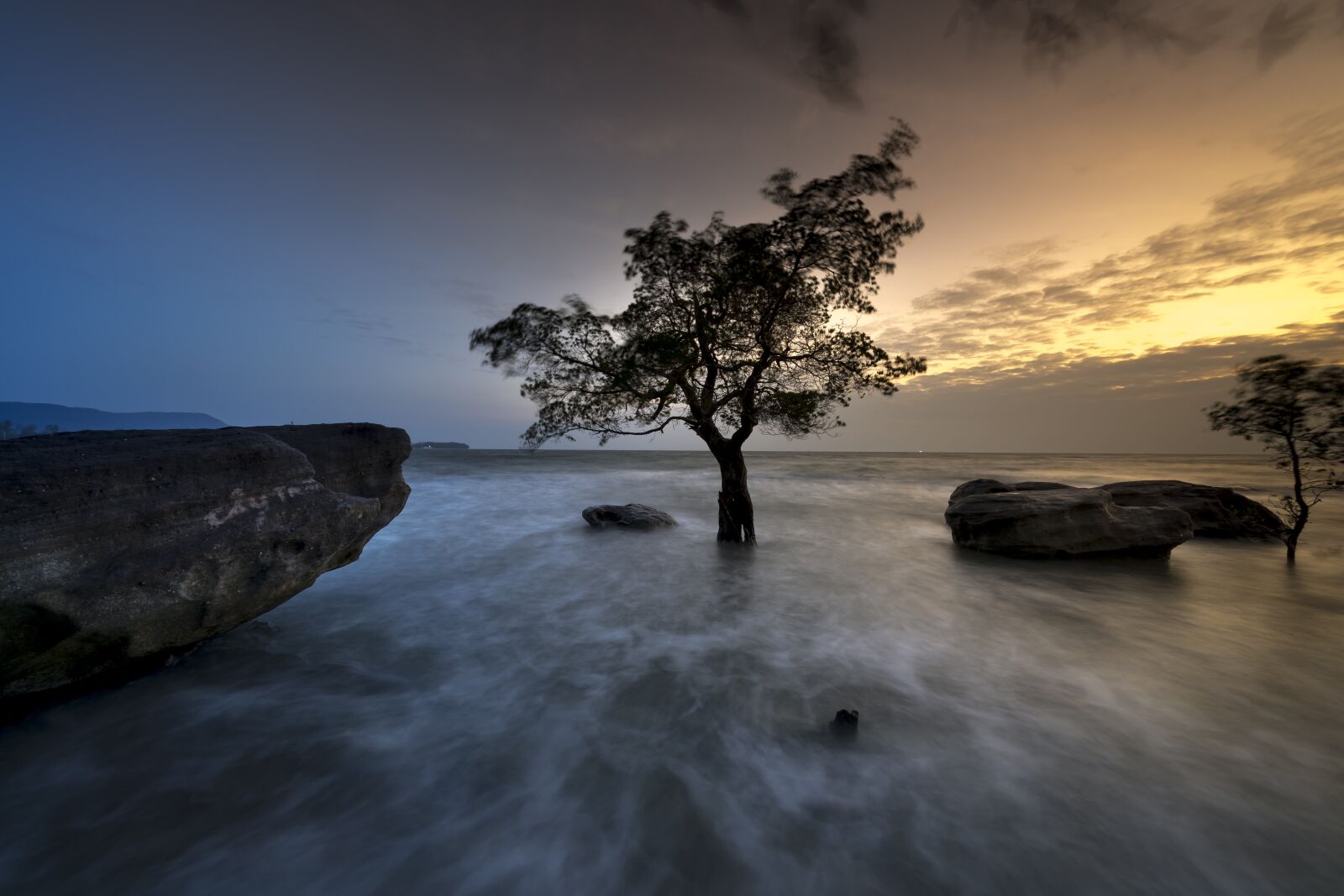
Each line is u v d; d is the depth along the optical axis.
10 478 4.70
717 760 5.48
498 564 14.41
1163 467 77.81
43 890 3.75
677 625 9.73
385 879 3.95
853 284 14.47
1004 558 14.93
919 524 21.72
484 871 4.05
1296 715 6.40
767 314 14.52
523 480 43.38
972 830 4.48
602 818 4.64
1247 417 13.87
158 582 5.18
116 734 5.65
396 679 7.37
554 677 7.50
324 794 4.87
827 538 18.25
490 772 5.26
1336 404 12.46
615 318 15.64
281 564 6.10
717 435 16.19
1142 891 3.83
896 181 13.10
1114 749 5.69
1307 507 13.91
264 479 6.27
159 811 4.56
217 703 6.44
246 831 4.38
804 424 15.96
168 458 5.64
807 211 13.16
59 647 4.92
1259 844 4.28
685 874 4.05
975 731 6.06
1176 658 8.20
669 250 14.39
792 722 6.26
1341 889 3.83
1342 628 9.47
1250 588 11.95
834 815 4.67
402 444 8.57
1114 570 13.52
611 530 19.41
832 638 9.05
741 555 15.37
